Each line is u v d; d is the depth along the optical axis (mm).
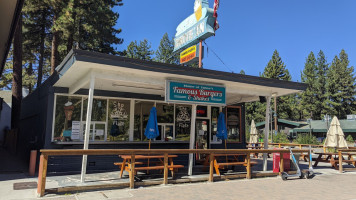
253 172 9906
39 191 6301
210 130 13484
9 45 9523
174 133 12344
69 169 9828
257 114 54938
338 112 62656
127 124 11344
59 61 25984
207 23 14703
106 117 11000
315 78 65688
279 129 48562
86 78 8383
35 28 25703
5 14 7805
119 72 8383
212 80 9648
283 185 8227
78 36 22281
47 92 10477
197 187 7625
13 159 13773
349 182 8883
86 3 21156
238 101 13430
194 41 15891
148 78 8922
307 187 7957
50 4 20250
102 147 10578
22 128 16781
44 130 10336
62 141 10219
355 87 65188
